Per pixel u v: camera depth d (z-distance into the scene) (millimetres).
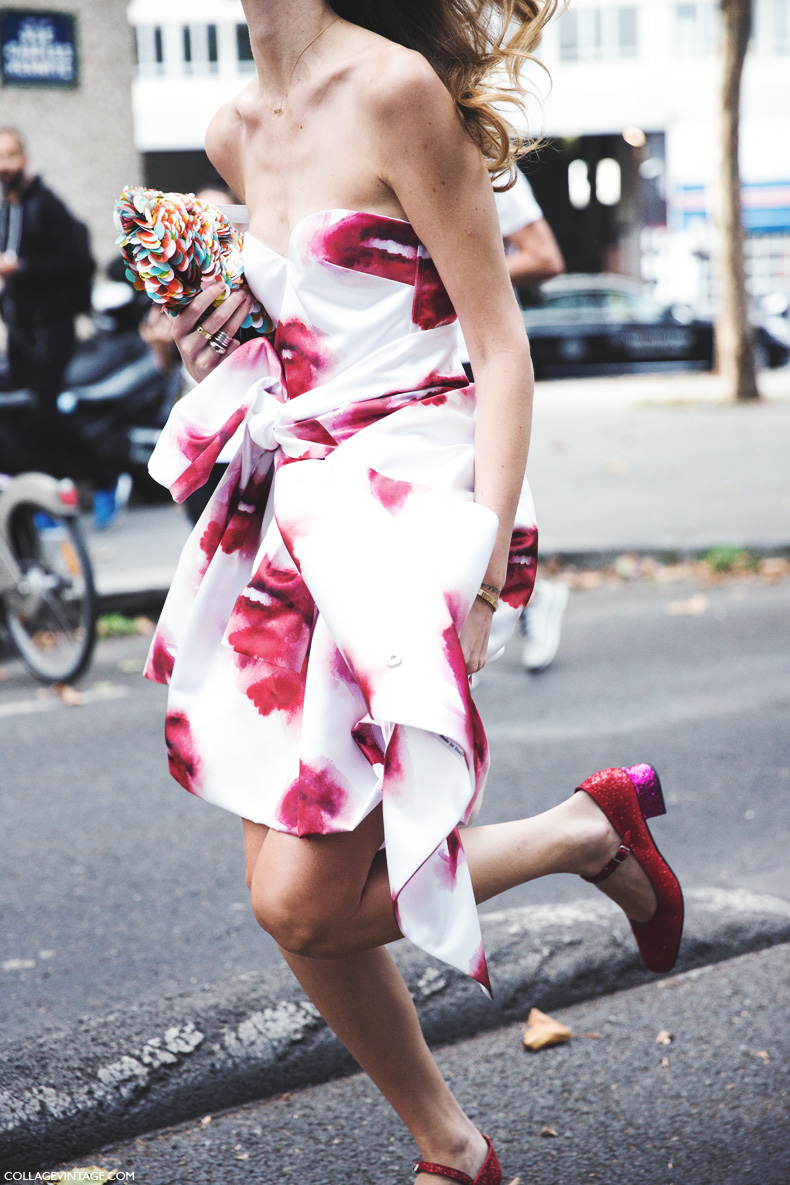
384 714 2078
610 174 46125
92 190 14109
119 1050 3250
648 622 8789
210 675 2553
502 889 2514
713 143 22172
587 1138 3018
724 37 21672
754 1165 2877
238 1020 3373
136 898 4457
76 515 7352
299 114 2416
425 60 2322
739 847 4738
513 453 2320
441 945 2176
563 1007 3676
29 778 5836
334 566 2207
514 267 5301
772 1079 3219
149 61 41969
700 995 3680
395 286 2361
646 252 45969
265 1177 2930
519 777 5590
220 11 41750
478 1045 3482
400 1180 2895
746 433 18000
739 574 10281
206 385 2541
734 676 7227
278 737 2436
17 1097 3092
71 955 4020
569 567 10609
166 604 2619
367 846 2287
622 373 28125
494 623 2453
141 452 11703
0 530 7586
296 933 2293
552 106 43656
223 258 2514
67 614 7480
